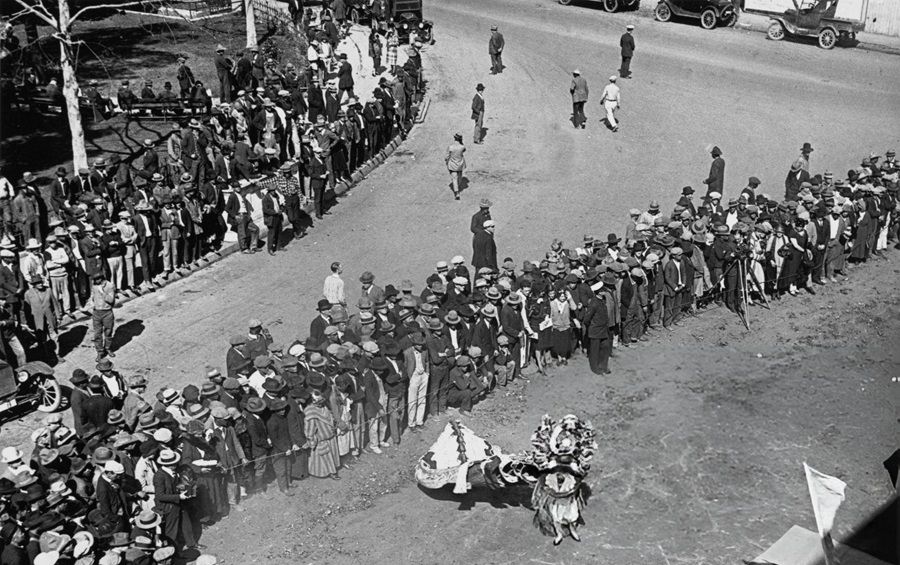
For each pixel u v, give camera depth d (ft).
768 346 67.41
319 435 50.42
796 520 48.29
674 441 55.06
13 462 42.78
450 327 57.82
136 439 45.85
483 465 48.29
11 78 101.86
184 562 44.96
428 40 134.10
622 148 101.96
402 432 55.83
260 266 76.33
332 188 88.22
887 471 52.37
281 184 80.64
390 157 99.81
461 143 87.92
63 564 41.14
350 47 127.65
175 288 72.54
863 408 59.21
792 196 84.94
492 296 59.31
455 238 81.56
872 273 80.59
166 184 78.07
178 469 45.29
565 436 45.29
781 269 73.72
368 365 52.95
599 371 62.69
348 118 92.73
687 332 69.05
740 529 47.55
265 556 45.65
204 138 80.64
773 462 53.26
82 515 43.86
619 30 141.69
